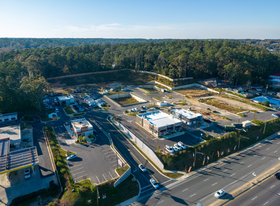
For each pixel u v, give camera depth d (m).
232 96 133.12
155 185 51.94
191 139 76.12
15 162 52.66
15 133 73.81
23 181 53.56
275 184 54.22
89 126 78.25
